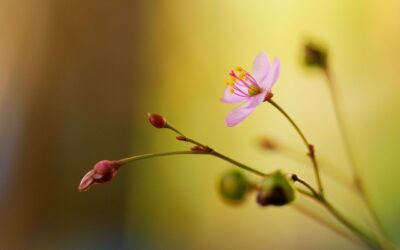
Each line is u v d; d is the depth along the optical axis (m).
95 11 0.36
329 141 0.42
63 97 0.36
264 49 0.42
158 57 0.39
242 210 0.43
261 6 0.42
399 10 0.38
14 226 0.36
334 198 0.38
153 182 0.40
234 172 0.20
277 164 0.42
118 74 0.37
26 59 0.36
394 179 0.38
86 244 0.36
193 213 0.42
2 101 0.36
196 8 0.40
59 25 0.36
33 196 0.36
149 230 0.40
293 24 0.42
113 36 0.37
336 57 0.40
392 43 0.39
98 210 0.38
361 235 0.20
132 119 0.38
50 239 0.36
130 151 0.38
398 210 0.35
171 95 0.41
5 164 0.36
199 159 0.42
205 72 0.42
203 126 0.42
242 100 0.19
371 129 0.40
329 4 0.40
